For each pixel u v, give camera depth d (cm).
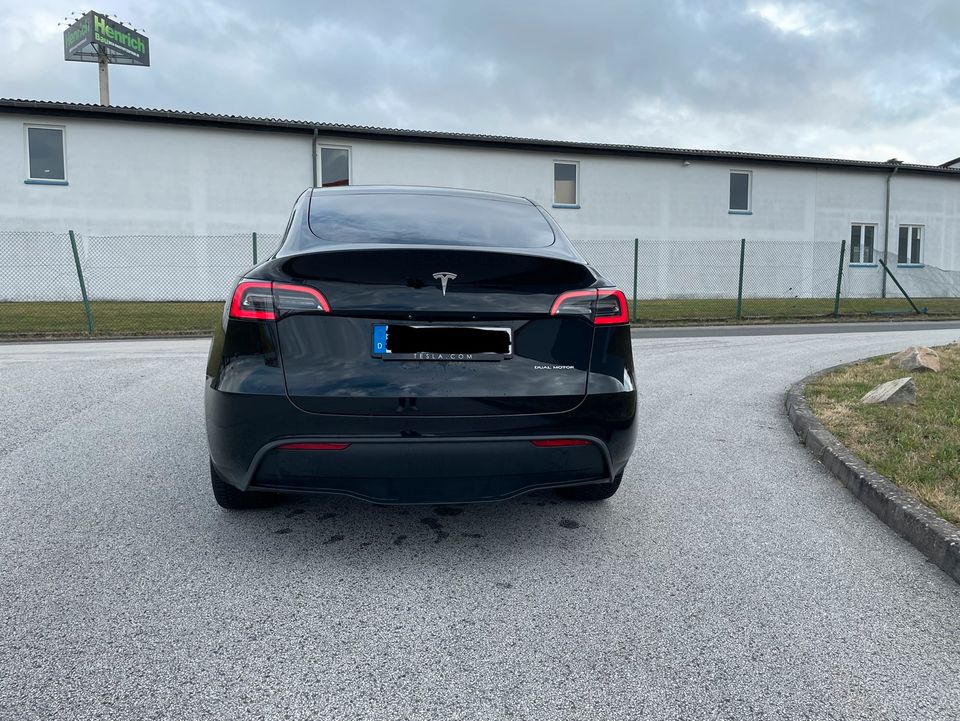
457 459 243
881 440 403
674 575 255
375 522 301
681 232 2102
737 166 2144
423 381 242
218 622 215
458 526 299
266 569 254
